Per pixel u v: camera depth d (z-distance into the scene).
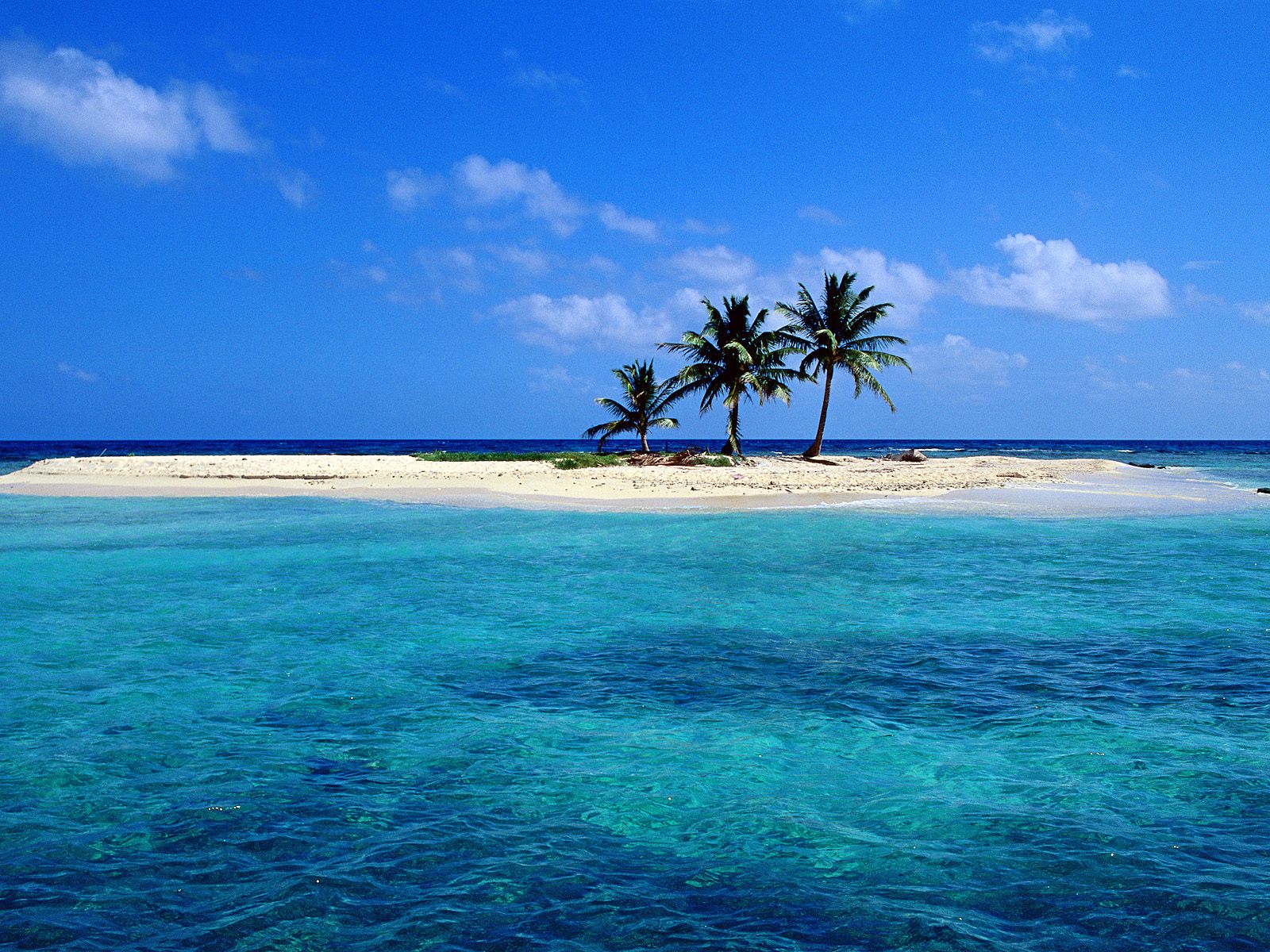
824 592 14.27
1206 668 10.02
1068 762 7.33
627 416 51.47
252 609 12.91
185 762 7.22
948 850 5.84
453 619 12.40
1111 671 9.92
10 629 11.62
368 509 26.36
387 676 9.70
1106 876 5.47
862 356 52.72
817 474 40.97
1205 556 17.89
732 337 48.44
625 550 18.53
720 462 45.41
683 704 8.82
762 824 6.22
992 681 9.59
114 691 9.05
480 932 4.87
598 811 6.42
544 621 12.27
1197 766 7.21
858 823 6.24
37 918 4.95
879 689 9.29
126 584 14.73
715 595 14.01
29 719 8.19
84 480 36.62
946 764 7.30
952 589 14.47
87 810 6.32
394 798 6.60
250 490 32.44
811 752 7.57
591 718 8.41
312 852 5.76
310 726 8.12
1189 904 5.13
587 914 5.06
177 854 5.72
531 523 23.00
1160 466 62.88
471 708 8.68
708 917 5.03
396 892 5.28
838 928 4.91
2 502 28.36
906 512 25.55
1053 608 13.12
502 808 6.45
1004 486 36.22
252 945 4.73
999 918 5.01
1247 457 94.06
